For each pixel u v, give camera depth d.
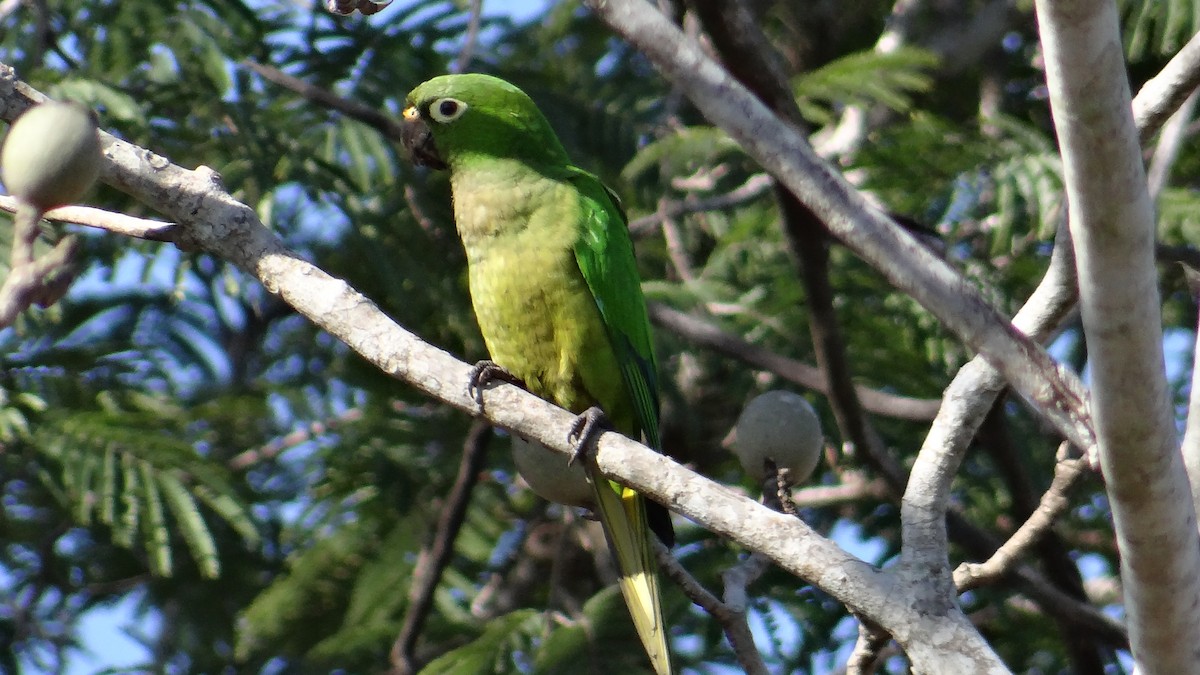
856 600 5.59
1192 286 5.60
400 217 11.72
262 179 10.98
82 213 6.03
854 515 11.83
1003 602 11.16
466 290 11.72
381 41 12.20
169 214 6.60
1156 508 4.79
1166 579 4.89
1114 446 4.73
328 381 12.39
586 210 8.49
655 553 7.15
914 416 10.83
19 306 3.73
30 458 10.45
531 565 11.79
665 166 12.42
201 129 11.28
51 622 12.17
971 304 5.00
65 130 3.82
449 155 8.93
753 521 5.71
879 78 10.88
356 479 11.59
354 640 10.55
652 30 4.84
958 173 11.15
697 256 13.47
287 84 11.80
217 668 11.84
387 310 12.14
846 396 9.35
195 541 10.21
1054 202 10.70
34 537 12.12
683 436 12.09
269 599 11.07
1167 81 5.81
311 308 6.51
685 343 12.03
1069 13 4.11
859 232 4.90
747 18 7.27
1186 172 11.34
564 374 8.55
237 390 12.28
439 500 11.50
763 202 12.59
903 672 11.33
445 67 12.36
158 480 10.37
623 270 8.60
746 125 4.82
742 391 12.54
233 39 11.88
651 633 7.08
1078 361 11.59
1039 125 13.34
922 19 14.37
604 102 12.78
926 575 5.63
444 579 11.20
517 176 8.62
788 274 12.02
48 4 11.82
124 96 10.98
